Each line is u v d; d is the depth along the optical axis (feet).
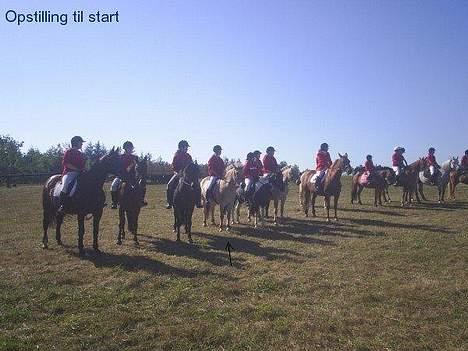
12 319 23.03
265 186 49.90
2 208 72.84
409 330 21.61
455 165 76.33
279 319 22.90
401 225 50.98
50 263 34.37
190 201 41.37
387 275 30.81
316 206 70.44
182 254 37.29
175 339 20.76
